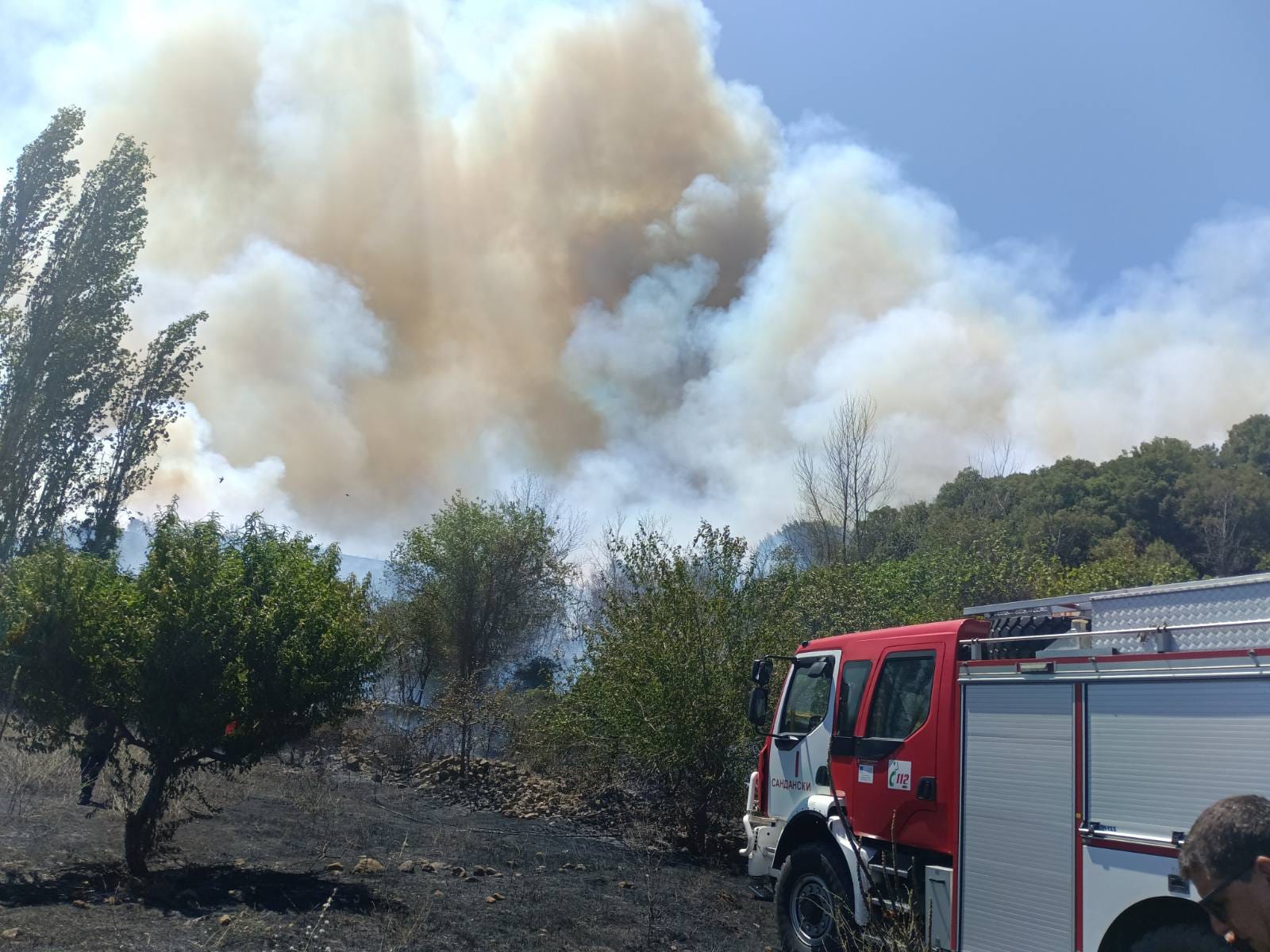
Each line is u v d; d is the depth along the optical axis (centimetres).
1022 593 1778
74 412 1938
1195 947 482
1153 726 513
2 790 1036
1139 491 4025
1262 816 247
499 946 715
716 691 1270
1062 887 546
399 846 1089
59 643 814
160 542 860
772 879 1023
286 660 860
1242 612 520
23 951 572
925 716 685
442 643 2914
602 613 1482
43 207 1998
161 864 880
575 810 1473
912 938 634
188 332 2039
